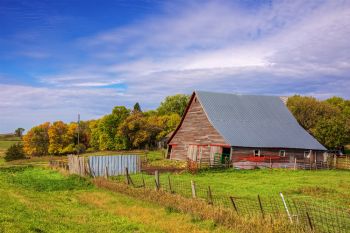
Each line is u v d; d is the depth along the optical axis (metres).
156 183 29.11
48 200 28.45
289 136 63.41
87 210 25.23
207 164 52.41
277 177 43.25
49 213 22.72
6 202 24.42
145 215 23.38
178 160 66.19
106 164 45.62
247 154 56.91
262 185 36.00
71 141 123.94
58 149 121.00
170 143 69.75
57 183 38.56
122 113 116.69
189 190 30.42
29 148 123.88
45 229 17.89
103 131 115.06
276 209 22.23
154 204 26.83
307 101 90.19
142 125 111.69
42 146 124.81
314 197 29.89
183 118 67.38
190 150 64.19
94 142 122.25
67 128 123.69
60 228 18.69
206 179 40.41
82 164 45.38
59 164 59.09
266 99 70.94
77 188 35.97
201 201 23.44
